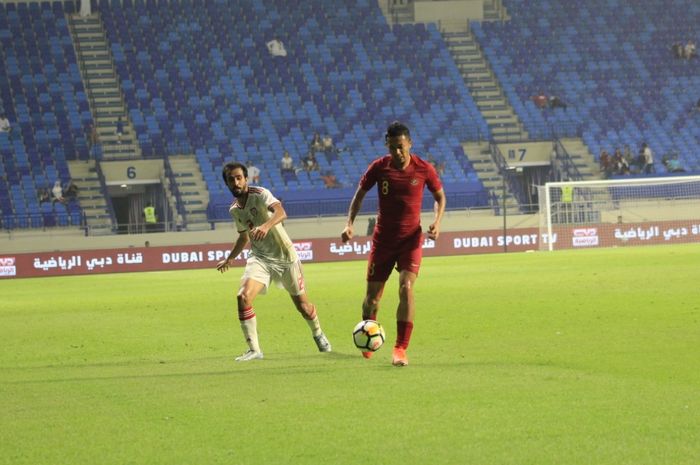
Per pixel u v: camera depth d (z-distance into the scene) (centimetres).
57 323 3138
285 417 1291
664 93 10738
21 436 1228
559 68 10800
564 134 10069
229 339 2442
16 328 3005
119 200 9644
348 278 5122
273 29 10662
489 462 1012
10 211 8456
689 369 1622
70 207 8575
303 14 10888
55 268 7388
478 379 1566
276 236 2014
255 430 1213
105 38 10269
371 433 1171
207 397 1479
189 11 10644
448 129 9919
